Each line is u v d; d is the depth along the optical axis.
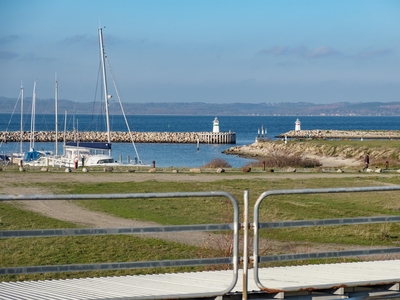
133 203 21.31
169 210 19.73
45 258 12.91
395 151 59.78
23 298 6.81
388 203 22.09
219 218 18.11
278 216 18.59
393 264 9.45
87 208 20.20
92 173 33.97
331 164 57.94
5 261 12.57
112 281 8.02
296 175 34.19
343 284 7.29
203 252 13.16
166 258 12.95
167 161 67.56
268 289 6.99
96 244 14.32
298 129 128.50
